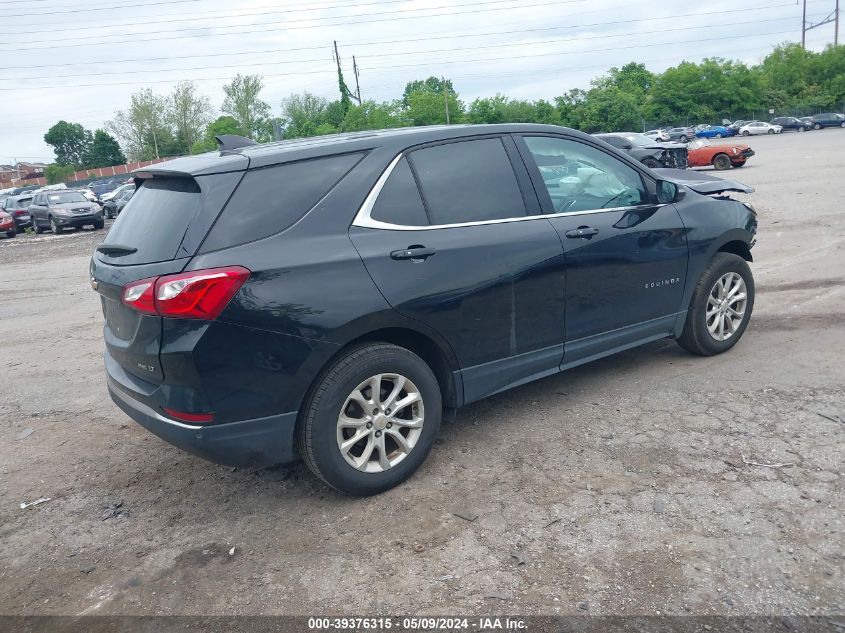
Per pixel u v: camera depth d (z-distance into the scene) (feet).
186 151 262.67
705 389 15.11
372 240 11.57
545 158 14.17
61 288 38.29
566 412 14.64
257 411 10.69
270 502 12.20
